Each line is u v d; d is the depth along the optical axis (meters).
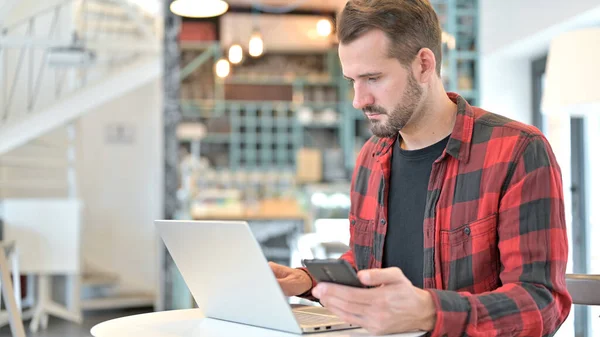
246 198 8.34
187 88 11.18
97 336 1.49
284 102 11.70
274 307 1.46
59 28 8.96
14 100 8.82
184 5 6.04
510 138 1.62
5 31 7.44
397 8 1.59
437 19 1.68
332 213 8.99
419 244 1.73
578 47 3.48
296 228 7.02
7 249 3.78
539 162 1.57
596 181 5.27
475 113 1.73
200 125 10.49
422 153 1.75
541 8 5.16
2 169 8.73
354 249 1.92
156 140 9.44
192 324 1.62
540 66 6.25
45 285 7.10
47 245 7.04
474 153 1.65
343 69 1.64
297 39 11.28
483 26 6.53
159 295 7.34
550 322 1.50
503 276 1.55
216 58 11.10
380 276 1.34
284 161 11.81
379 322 1.35
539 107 6.33
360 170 1.96
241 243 1.43
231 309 1.61
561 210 1.57
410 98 1.62
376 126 1.66
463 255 1.64
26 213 7.02
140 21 8.45
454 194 1.66
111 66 8.97
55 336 6.45
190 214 7.35
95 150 9.30
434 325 1.40
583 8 4.50
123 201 9.37
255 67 11.79
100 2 8.70
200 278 1.64
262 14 10.98
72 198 8.11
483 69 6.48
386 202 1.81
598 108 3.61
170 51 7.30
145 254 9.38
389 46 1.58
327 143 12.09
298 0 10.75
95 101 8.09
